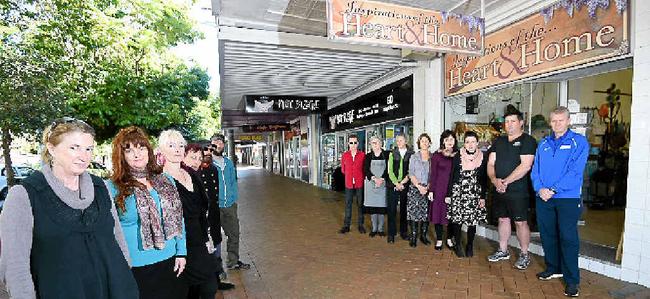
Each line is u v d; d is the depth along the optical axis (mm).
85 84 8633
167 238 2344
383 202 5891
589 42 4141
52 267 1699
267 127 19453
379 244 5574
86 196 1833
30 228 1656
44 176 1755
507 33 5250
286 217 7996
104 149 14406
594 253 4312
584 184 6391
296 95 10492
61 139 1741
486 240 5625
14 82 6172
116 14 9617
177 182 2697
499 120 5797
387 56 6551
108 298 1883
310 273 4410
